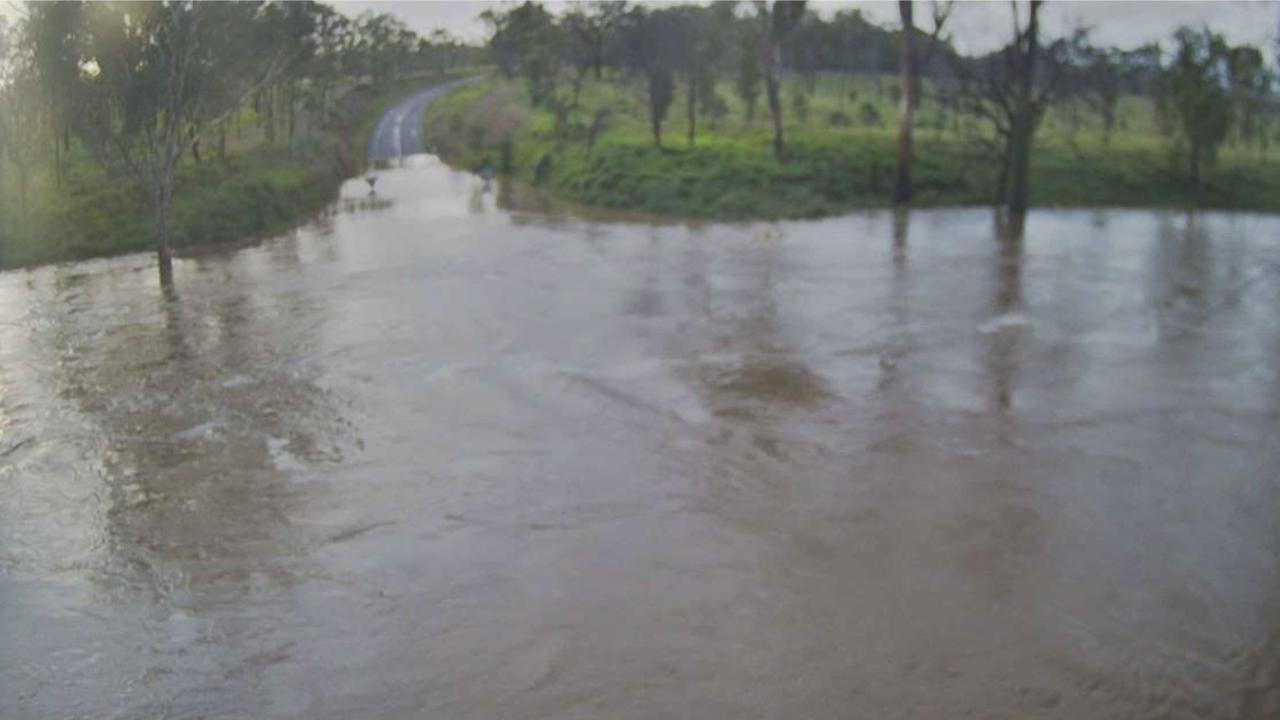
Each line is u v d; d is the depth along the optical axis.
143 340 19.47
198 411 15.01
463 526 10.82
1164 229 31.97
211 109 31.58
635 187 40.03
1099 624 8.64
